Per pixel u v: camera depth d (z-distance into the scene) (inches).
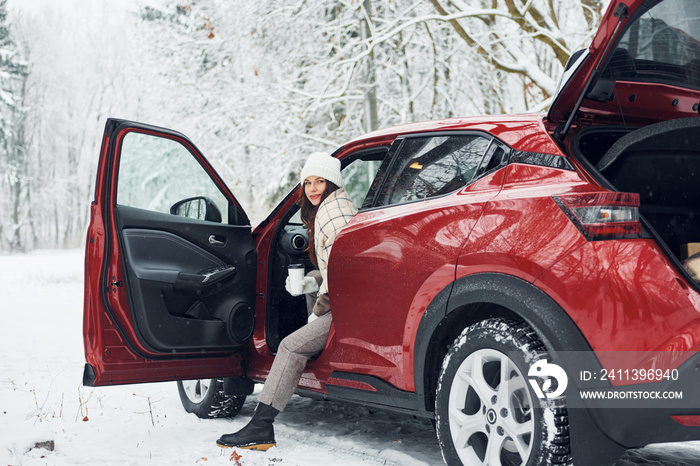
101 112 1900.8
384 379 122.0
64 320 392.2
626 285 89.7
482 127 118.6
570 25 431.2
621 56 102.2
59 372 230.8
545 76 358.9
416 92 470.0
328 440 141.6
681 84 116.0
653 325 88.3
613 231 92.1
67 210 1989.4
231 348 153.3
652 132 103.7
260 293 159.6
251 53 511.5
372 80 478.9
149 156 149.0
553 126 110.6
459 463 104.7
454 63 483.8
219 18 508.4
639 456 131.6
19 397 186.9
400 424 157.9
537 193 101.2
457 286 107.6
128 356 140.3
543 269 95.3
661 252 91.8
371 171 176.2
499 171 110.5
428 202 120.3
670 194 119.9
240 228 160.2
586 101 108.4
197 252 151.3
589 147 118.3
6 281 732.0
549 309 94.7
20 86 1881.2
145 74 554.9
